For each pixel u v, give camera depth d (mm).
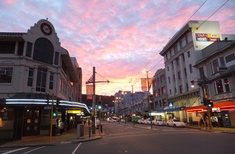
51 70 25391
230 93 28797
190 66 40938
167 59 52781
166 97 52688
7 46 22547
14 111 21250
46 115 24625
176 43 47500
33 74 23078
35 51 23750
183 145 13109
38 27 24594
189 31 41438
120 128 39750
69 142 18141
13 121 21000
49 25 26016
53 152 12570
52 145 16766
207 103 26469
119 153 11195
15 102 19141
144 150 11781
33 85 22719
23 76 21828
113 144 15727
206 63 35094
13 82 21469
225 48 29719
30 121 23688
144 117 69625
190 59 40875
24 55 22234
